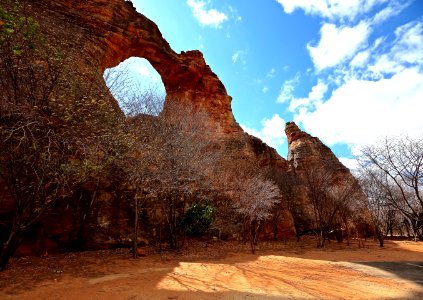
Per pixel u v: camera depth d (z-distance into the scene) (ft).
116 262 32.37
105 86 39.09
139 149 40.11
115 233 42.96
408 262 40.29
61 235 38.29
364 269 33.96
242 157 86.07
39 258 33.06
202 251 46.39
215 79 106.42
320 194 85.30
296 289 22.30
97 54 58.29
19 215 26.50
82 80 35.24
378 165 72.79
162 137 48.70
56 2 58.49
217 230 63.67
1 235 32.65
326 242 78.38
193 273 27.96
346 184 87.45
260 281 25.13
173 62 92.17
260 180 68.13
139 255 37.04
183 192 51.16
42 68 28.58
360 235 102.47
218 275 27.43
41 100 27.25
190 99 97.04
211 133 78.02
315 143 123.65
